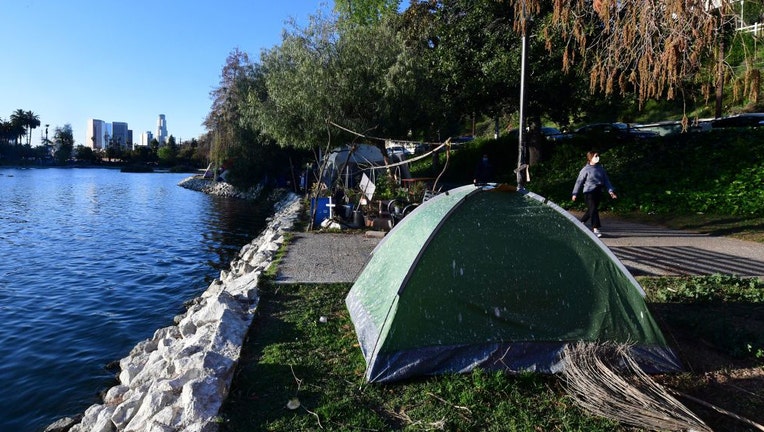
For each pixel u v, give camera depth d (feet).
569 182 63.41
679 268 28.66
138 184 210.18
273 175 129.08
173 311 35.27
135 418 14.70
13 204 111.86
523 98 26.22
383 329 15.57
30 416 20.43
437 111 57.41
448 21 64.80
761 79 15.17
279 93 55.62
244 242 66.69
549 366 15.46
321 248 36.37
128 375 21.34
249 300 23.07
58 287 41.63
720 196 47.67
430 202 19.08
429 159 103.35
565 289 16.12
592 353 15.16
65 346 28.35
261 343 18.33
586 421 13.12
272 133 59.21
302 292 24.64
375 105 52.49
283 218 61.57
